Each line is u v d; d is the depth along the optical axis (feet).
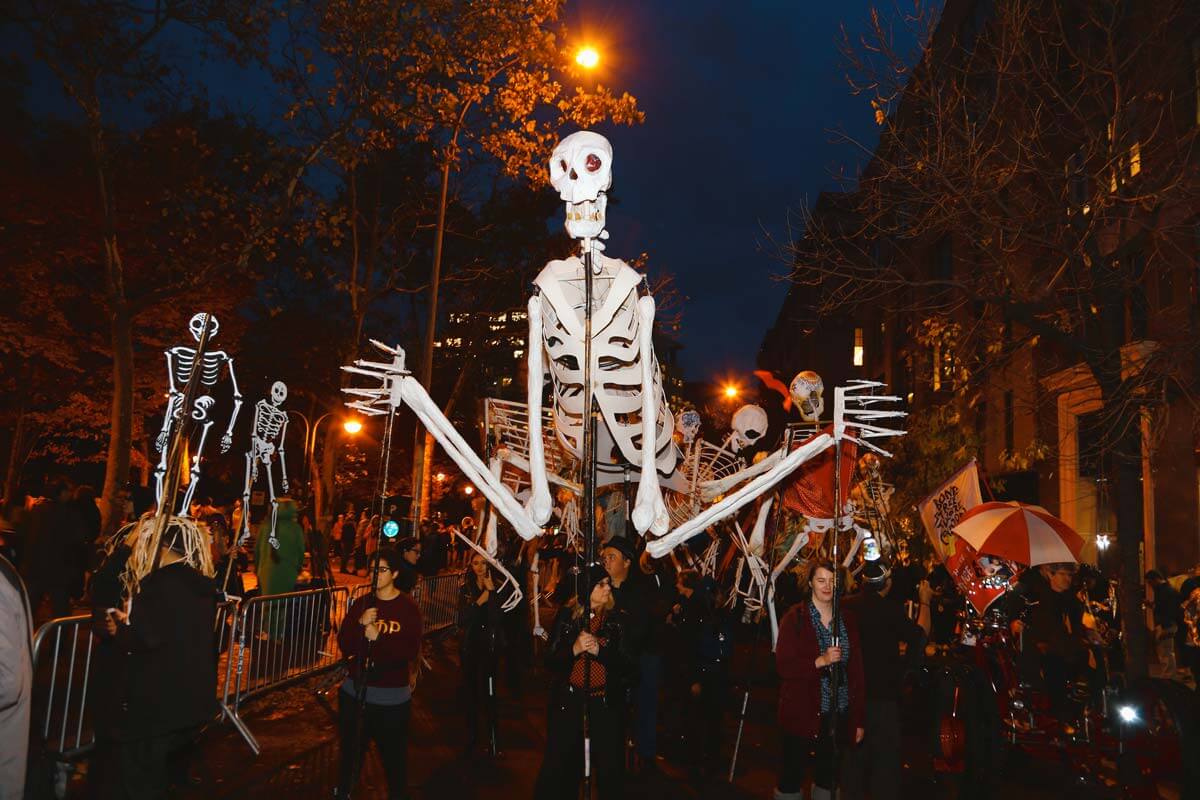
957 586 32.40
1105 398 34.32
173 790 24.32
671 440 27.04
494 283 119.44
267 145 62.18
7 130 80.48
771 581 30.58
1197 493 55.67
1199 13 40.88
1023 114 38.32
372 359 125.18
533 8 59.62
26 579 39.65
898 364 132.26
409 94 62.95
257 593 48.70
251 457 44.21
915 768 32.17
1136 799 26.45
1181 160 39.58
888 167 38.55
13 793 13.70
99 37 56.08
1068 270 39.04
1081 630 31.81
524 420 34.17
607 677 20.99
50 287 96.53
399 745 22.67
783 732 23.00
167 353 25.93
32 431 133.49
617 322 21.39
